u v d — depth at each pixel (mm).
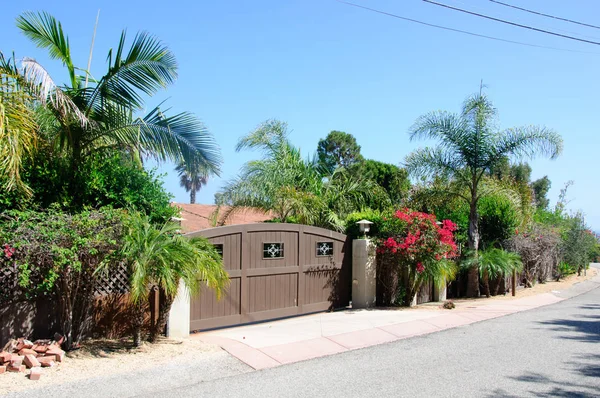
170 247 6859
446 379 6035
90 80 9031
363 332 8602
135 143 8648
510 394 5508
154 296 7574
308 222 12852
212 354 6984
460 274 13805
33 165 7656
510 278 15031
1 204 7281
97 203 8320
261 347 7449
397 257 11188
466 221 15016
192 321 8328
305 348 7473
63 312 6629
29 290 6410
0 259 5996
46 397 5145
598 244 23641
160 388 5578
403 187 26453
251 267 9227
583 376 6180
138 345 7016
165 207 9211
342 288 11102
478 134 13562
